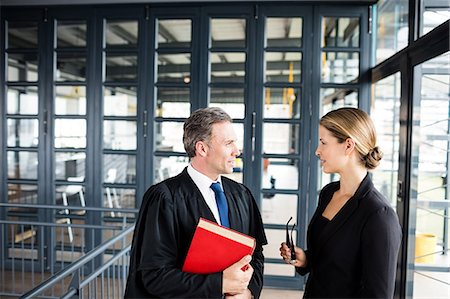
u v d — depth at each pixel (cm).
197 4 342
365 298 111
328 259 122
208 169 123
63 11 361
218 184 127
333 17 333
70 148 367
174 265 113
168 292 107
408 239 240
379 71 305
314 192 339
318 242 128
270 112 344
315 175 338
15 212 379
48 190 371
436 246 258
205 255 108
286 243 140
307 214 340
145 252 111
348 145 121
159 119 354
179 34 352
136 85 356
